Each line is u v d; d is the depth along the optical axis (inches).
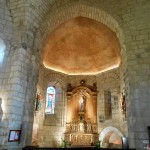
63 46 740.7
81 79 762.2
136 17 462.9
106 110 707.4
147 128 370.3
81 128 682.8
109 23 530.0
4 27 434.3
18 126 390.3
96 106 720.3
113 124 664.4
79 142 663.1
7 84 399.9
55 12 516.1
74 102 744.3
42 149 346.0
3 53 420.8
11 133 366.3
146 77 406.3
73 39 729.0
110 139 705.0
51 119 698.8
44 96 700.0
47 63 730.2
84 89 744.3
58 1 524.4
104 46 721.0
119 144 643.5
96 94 732.7
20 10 454.0
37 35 477.7
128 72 425.1
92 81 754.8
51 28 547.5
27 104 424.2
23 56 423.5
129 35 452.8
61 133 687.1
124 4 486.9
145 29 444.8
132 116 393.7
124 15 477.4
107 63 735.1
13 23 449.7
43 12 497.4
